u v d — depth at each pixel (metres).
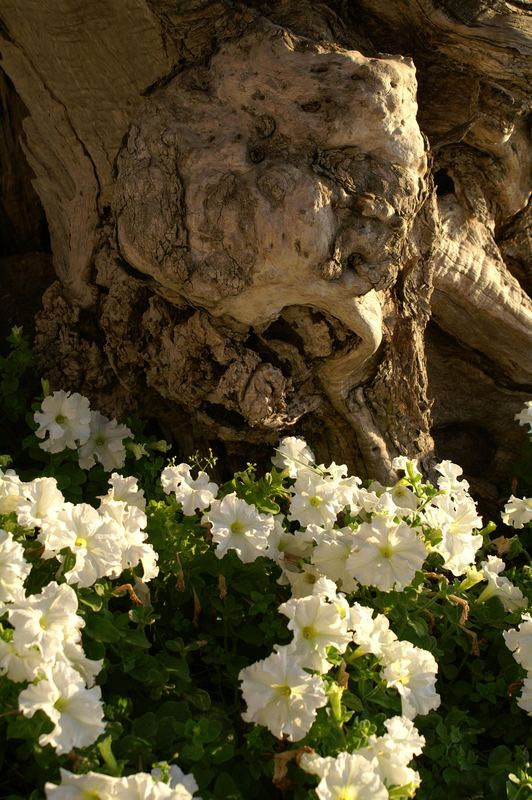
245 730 2.40
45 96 3.25
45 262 3.93
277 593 2.67
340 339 2.96
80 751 1.96
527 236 3.76
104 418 3.18
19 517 2.28
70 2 2.97
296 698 2.04
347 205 2.72
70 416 2.97
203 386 3.05
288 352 2.99
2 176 3.95
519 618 2.71
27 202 4.03
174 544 2.61
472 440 3.83
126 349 3.17
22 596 2.06
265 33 2.78
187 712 2.24
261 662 2.06
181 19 2.88
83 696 1.93
